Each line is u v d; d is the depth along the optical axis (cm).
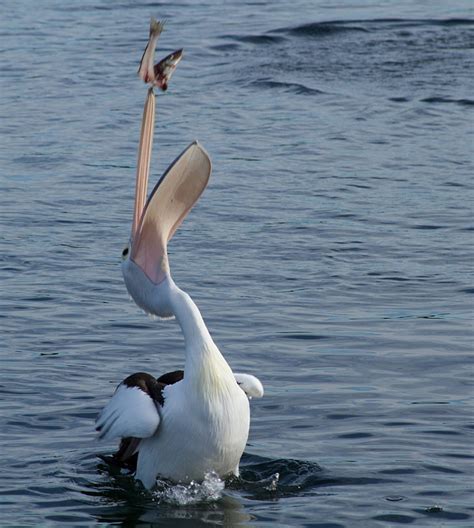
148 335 1314
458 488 935
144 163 899
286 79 2867
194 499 917
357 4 3694
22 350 1255
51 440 1032
